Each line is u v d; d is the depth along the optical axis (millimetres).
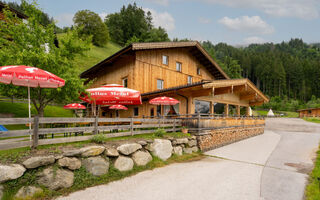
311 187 5262
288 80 88000
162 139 7871
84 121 5895
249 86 15391
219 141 11828
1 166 3748
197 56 19141
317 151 10367
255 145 12508
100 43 58719
